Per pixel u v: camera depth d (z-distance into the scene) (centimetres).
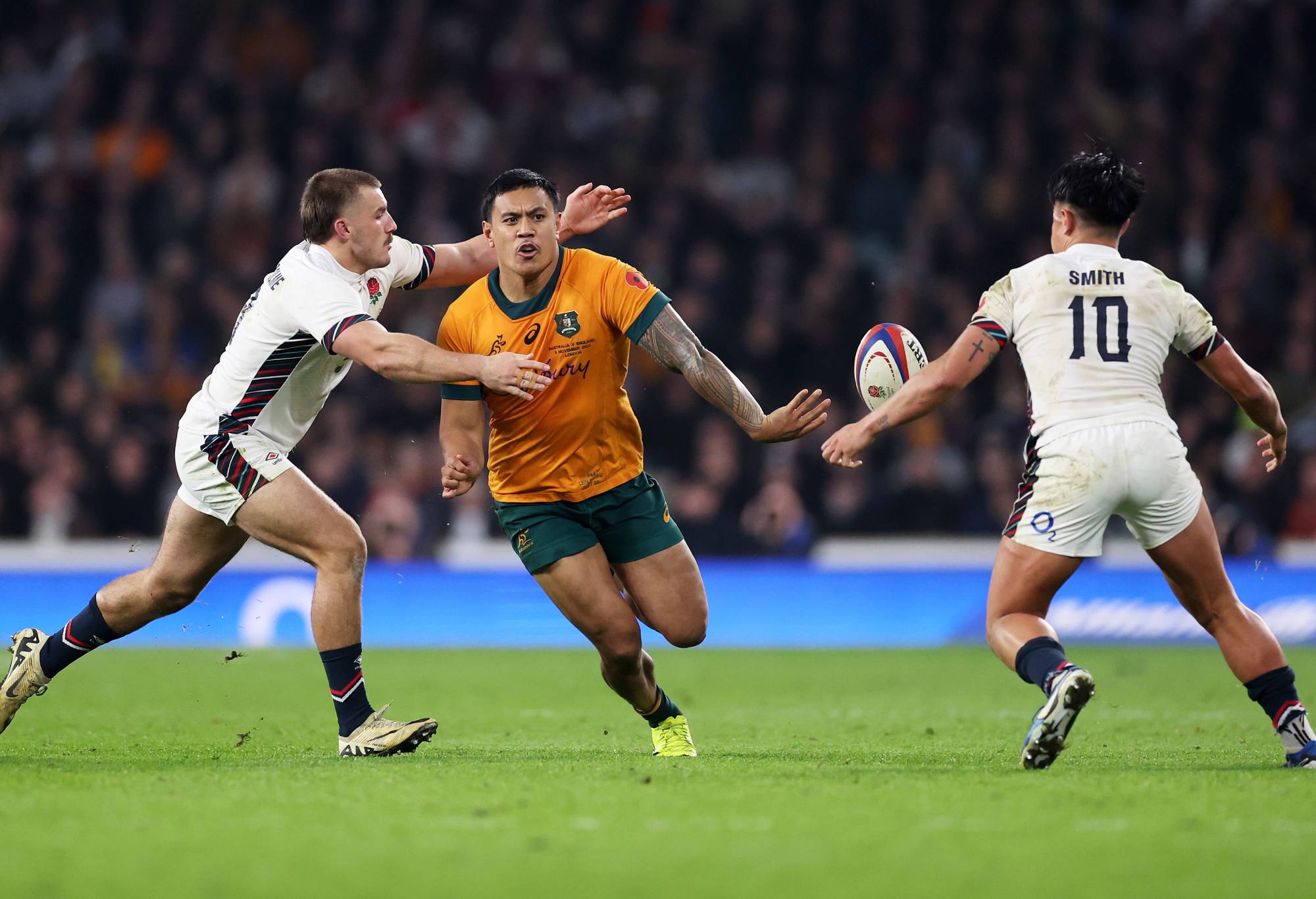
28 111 6762
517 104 6825
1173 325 1805
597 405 2017
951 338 6009
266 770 1761
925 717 2775
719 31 7144
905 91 6900
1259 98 7062
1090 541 1752
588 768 1783
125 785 1614
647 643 5006
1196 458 5344
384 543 4972
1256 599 4909
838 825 1343
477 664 4128
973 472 5512
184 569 2022
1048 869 1165
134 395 5594
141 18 6962
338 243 1972
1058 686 1634
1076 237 1847
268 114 6469
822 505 5312
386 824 1353
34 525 5166
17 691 2034
